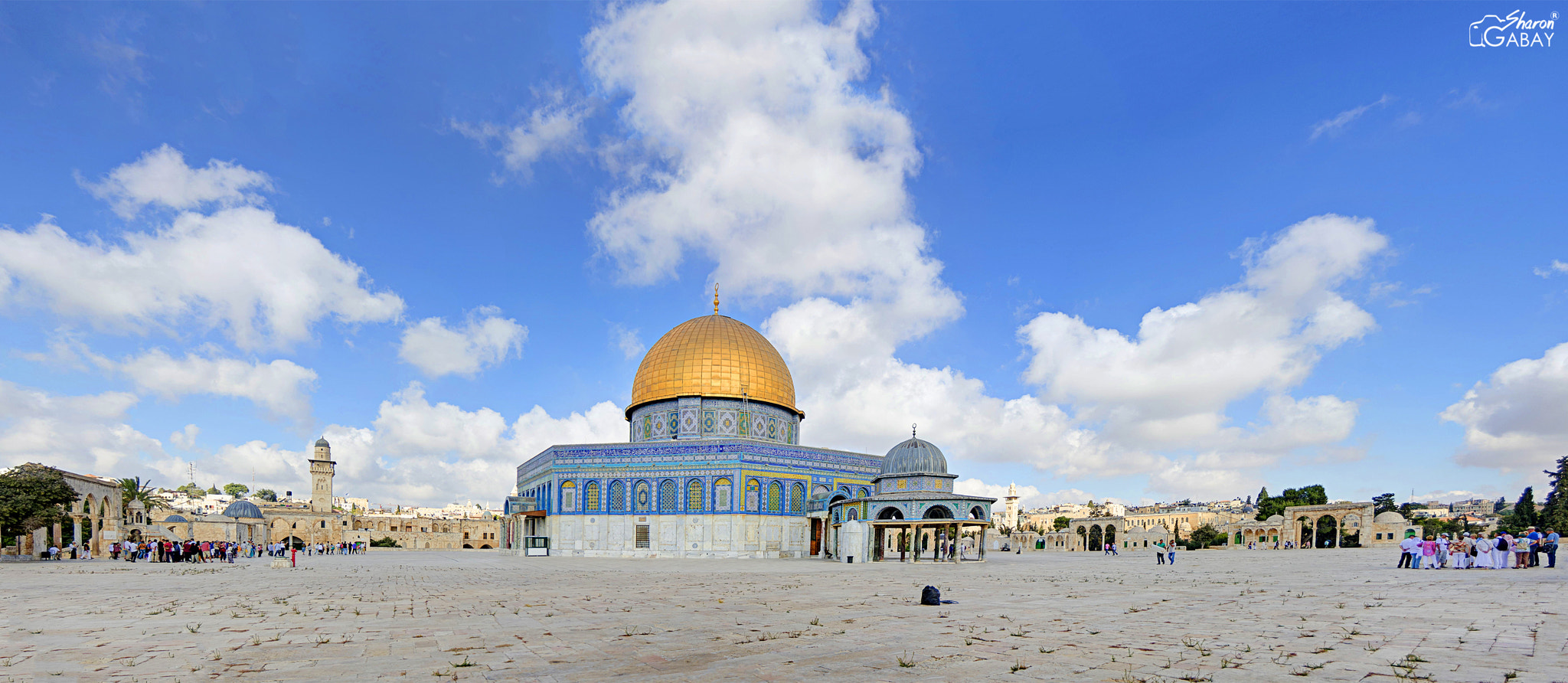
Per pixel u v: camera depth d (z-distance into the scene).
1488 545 43.03
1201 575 39.88
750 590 30.59
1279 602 23.81
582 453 82.75
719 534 77.12
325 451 157.88
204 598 27.44
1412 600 23.53
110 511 87.62
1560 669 12.28
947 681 11.88
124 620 20.50
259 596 28.34
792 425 92.88
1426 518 138.12
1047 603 23.97
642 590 30.39
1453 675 11.84
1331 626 17.78
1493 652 13.98
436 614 21.52
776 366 90.81
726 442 78.56
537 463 91.00
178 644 16.14
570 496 82.25
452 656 14.36
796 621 19.39
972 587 31.42
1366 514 107.38
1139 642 15.48
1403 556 46.03
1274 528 121.12
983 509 68.50
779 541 78.69
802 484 81.44
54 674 13.04
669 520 78.62
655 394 87.81
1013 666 12.91
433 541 161.25
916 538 66.75
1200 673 12.27
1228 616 19.92
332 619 20.36
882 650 14.73
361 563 64.88
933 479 68.44
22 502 62.91
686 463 79.31
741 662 13.54
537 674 12.67
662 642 15.82
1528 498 120.00
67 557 73.12
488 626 18.62
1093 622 18.97
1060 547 131.88
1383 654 13.81
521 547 90.38
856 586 32.84
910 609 22.20
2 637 17.39
